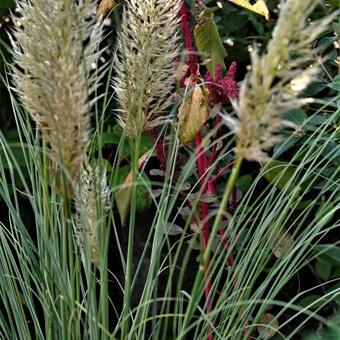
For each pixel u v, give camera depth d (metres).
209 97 2.43
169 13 2.05
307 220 3.00
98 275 2.96
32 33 1.75
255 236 2.21
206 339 2.14
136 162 2.00
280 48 1.47
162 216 2.08
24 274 2.24
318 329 2.64
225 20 3.36
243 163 3.22
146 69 2.01
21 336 2.24
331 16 1.49
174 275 3.07
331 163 2.72
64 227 1.98
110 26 3.10
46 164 2.00
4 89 3.36
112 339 1.94
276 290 2.18
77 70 1.70
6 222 3.36
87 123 1.74
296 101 1.51
